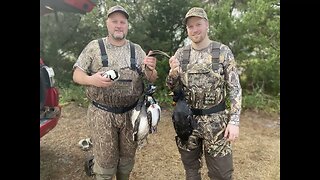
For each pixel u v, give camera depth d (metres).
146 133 2.45
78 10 3.99
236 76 2.40
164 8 5.81
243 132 4.85
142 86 2.56
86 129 4.48
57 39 6.08
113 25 2.41
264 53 6.12
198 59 2.44
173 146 4.14
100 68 2.44
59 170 3.39
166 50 5.85
